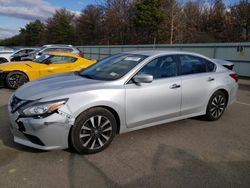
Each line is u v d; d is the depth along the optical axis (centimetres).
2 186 282
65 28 6650
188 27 4147
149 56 429
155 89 409
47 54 940
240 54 1447
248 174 321
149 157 359
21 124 331
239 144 414
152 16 3766
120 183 294
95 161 343
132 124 396
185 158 359
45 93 343
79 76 434
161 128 476
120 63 436
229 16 3825
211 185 296
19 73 834
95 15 5541
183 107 458
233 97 556
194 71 483
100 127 364
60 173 310
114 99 366
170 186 291
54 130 326
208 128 485
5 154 352
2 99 686
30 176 302
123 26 4706
